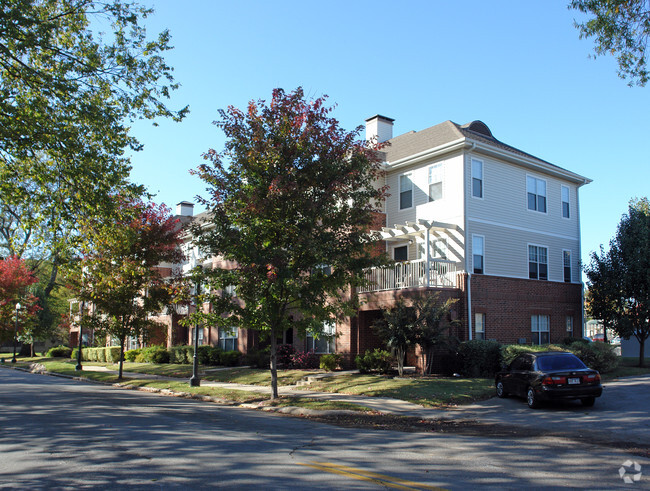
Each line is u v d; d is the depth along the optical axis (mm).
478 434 10859
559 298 26078
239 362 29969
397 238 24484
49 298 52906
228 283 16172
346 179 15703
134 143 15945
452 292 21875
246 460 8047
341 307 16922
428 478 7059
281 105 15648
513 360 15891
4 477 7023
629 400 14742
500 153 23859
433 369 21141
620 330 23891
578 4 14438
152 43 15508
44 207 15617
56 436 10227
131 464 7754
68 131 14000
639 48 14258
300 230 15109
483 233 23297
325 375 21469
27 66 13945
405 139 27906
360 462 8016
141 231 24047
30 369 36469
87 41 15227
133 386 23250
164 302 25359
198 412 14312
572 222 27844
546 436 10508
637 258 23516
